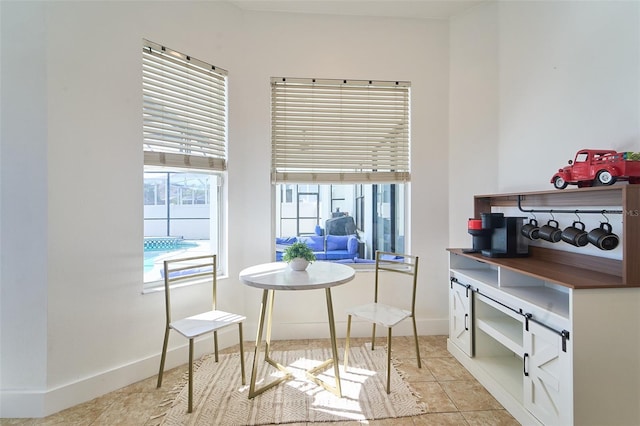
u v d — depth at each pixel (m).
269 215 2.54
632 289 1.27
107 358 1.84
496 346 2.06
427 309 2.64
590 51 1.65
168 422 1.56
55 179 1.66
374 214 2.73
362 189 2.72
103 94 1.83
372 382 1.89
